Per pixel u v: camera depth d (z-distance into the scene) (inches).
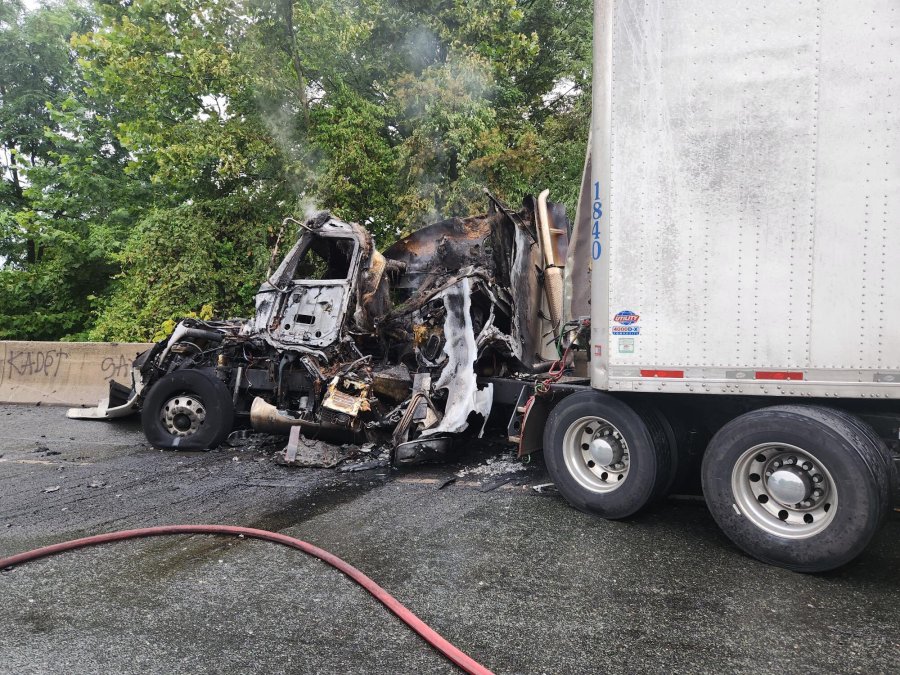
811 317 133.7
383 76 536.1
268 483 209.9
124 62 487.5
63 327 677.9
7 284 674.8
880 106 128.1
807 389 134.1
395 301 292.2
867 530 125.0
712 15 142.3
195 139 497.7
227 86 489.7
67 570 139.4
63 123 671.8
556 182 511.8
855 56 130.1
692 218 144.5
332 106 496.7
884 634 108.7
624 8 150.6
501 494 194.9
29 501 194.7
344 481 211.8
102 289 713.0
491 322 247.1
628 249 150.9
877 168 128.1
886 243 127.3
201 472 225.9
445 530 162.7
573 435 176.1
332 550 150.0
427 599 123.3
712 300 142.9
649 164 148.7
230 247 544.4
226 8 481.4
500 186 496.7
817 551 130.6
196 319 288.2
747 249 139.4
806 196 134.0
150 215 580.1
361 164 484.1
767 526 139.2
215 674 97.7
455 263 280.7
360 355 250.7
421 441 219.8
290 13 483.2
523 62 514.6
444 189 503.8
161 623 114.3
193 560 144.3
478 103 485.4
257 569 138.9
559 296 265.7
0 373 403.9
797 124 134.6
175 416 263.7
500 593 125.8
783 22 136.0
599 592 125.9
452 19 520.7
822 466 130.3
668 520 169.9
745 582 130.3
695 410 167.9
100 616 117.2
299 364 257.4
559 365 220.2
